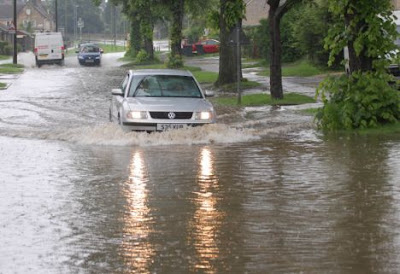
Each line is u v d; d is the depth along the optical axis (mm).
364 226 12898
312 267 10555
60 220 13516
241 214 13898
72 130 27609
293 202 14898
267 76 68000
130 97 26281
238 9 49062
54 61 100938
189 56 123562
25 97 46844
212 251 11422
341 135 26141
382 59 27922
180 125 24953
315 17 69375
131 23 123875
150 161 20375
